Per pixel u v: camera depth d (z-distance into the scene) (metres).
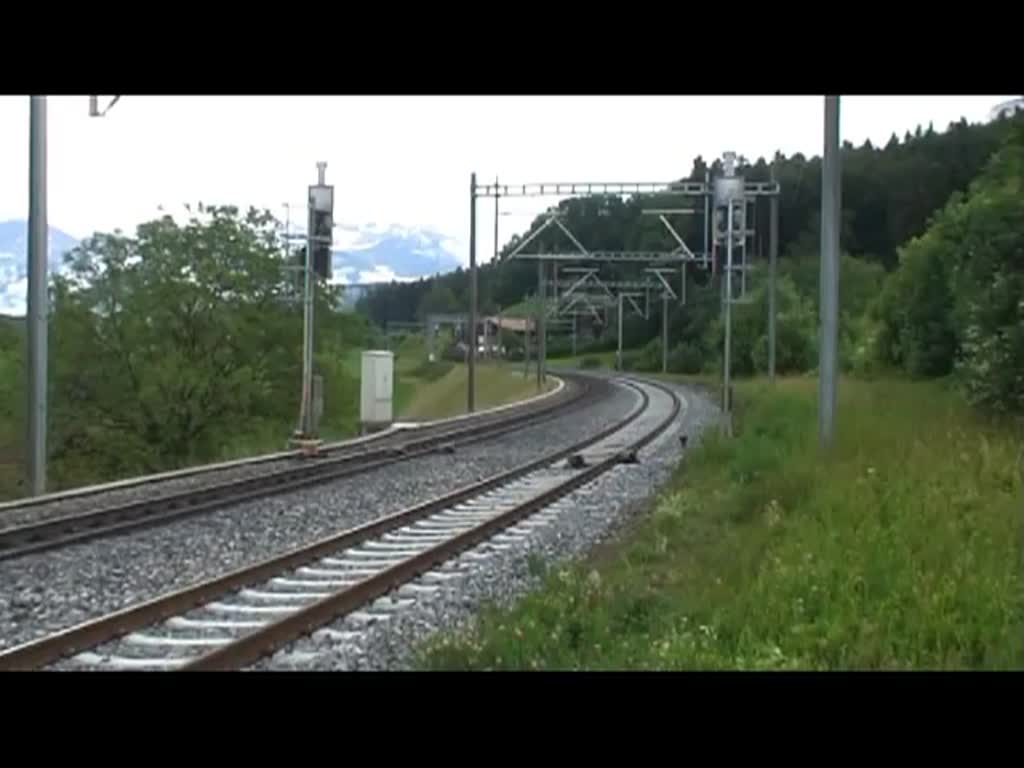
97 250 96.94
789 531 25.70
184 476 48.94
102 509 36.09
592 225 181.88
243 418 96.44
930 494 25.58
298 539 33.78
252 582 25.83
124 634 20.77
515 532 34.56
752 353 149.75
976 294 50.44
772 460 41.91
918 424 41.72
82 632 19.62
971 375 47.66
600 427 85.88
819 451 37.69
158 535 33.34
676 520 34.22
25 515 37.09
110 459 93.75
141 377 94.62
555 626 20.12
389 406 79.69
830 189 40.88
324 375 99.75
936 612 17.94
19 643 20.89
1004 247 48.53
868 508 25.89
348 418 100.88
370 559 29.70
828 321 40.88
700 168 169.62
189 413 95.19
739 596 20.55
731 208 72.75
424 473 53.50
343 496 44.00
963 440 33.78
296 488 45.78
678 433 77.44
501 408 108.25
